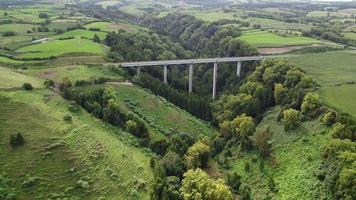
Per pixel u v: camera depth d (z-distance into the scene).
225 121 136.88
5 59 174.50
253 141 119.88
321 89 132.62
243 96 150.62
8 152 88.44
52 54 184.00
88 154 94.94
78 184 85.12
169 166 102.88
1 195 77.88
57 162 89.44
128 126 122.12
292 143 111.25
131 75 188.75
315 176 93.88
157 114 146.50
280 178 101.75
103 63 181.62
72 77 154.88
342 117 103.19
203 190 87.12
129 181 91.12
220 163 118.88
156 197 84.69
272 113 135.38
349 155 86.81
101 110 126.88
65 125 103.62
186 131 140.75
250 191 101.75
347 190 80.81
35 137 94.81
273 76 151.50
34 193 80.62
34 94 119.81
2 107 103.00
